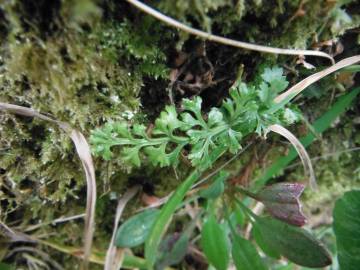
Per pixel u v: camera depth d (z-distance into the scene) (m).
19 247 0.10
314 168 0.11
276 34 0.08
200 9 0.07
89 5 0.06
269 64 0.08
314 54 0.08
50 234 0.10
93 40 0.07
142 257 0.11
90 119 0.08
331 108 0.09
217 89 0.09
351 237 0.09
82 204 0.10
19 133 0.08
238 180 0.10
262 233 0.09
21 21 0.07
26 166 0.08
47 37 0.07
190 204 0.11
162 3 0.07
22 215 0.10
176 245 0.11
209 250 0.10
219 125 0.08
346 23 0.08
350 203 0.09
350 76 0.09
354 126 0.10
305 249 0.09
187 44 0.08
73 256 0.11
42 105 0.08
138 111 0.08
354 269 0.09
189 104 0.08
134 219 0.10
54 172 0.09
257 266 0.09
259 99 0.08
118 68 0.08
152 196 0.10
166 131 0.08
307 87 0.09
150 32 0.07
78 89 0.08
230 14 0.07
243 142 0.10
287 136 0.09
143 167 0.10
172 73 0.08
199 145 0.08
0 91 0.08
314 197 0.12
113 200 0.10
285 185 0.09
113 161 0.09
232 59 0.08
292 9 0.07
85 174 0.09
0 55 0.07
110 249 0.10
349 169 0.11
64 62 0.07
